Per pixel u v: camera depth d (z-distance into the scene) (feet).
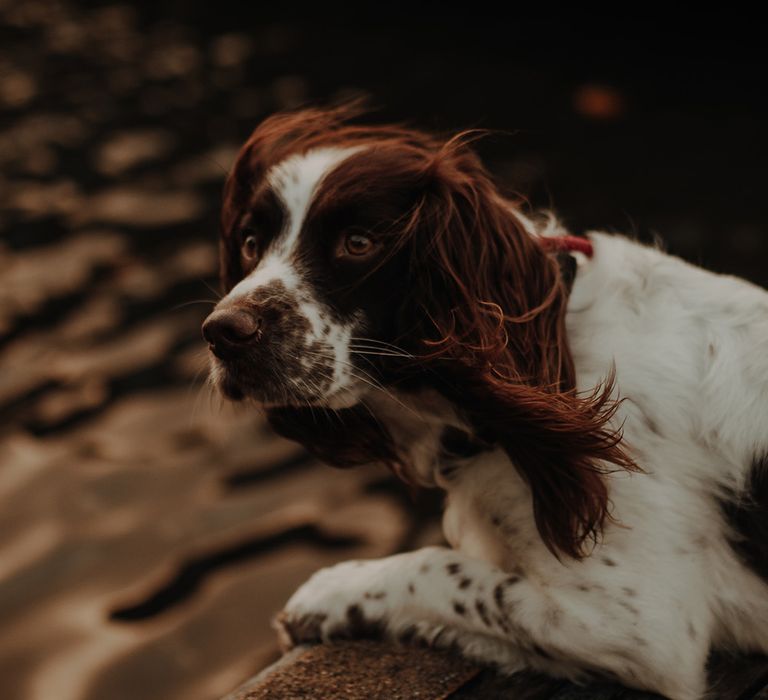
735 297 3.67
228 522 6.71
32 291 9.98
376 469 7.21
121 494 6.97
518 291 3.62
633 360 3.59
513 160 13.06
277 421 3.98
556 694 3.58
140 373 8.48
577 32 18.19
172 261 10.63
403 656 3.69
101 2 23.00
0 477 7.17
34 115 15.70
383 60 17.51
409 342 3.66
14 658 5.71
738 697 3.53
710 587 3.58
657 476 3.53
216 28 20.52
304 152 3.89
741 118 14.21
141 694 5.53
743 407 3.55
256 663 5.65
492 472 3.69
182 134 14.66
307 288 3.63
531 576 3.63
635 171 12.64
